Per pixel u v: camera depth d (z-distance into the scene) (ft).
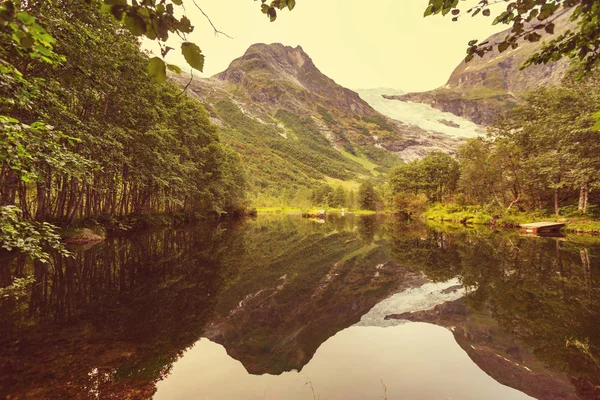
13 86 15.93
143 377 13.33
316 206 363.35
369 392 12.46
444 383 13.19
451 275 36.68
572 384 12.86
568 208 101.60
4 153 15.39
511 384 12.93
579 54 11.82
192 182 106.32
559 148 91.71
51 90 34.71
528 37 8.58
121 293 26.99
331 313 24.59
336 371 14.48
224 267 41.73
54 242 17.28
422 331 20.06
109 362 14.70
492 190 132.26
